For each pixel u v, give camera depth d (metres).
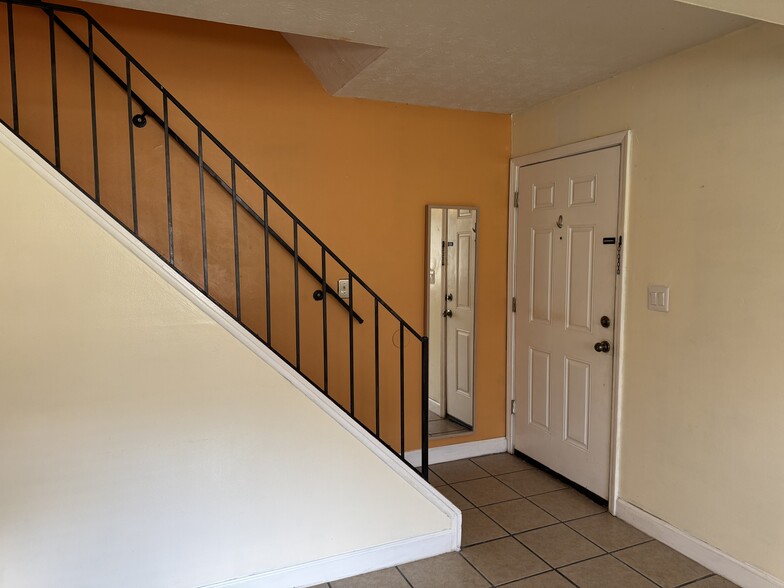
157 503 1.93
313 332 2.96
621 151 2.57
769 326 1.96
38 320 1.75
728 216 2.10
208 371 1.96
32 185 1.71
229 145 2.70
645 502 2.53
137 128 2.53
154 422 1.90
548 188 3.09
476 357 3.43
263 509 2.08
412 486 2.30
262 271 2.80
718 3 1.52
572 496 2.92
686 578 2.17
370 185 3.04
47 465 1.80
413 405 3.28
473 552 2.38
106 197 2.49
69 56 2.40
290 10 1.87
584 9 1.85
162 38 2.54
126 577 1.92
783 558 1.95
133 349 1.86
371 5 1.82
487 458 3.46
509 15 1.89
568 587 2.13
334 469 2.17
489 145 3.35
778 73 1.91
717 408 2.16
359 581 2.18
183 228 2.64
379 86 2.74
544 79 2.65
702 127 2.19
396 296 3.16
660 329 2.40
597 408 2.80
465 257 3.34
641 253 2.49
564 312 3.00
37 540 1.81
